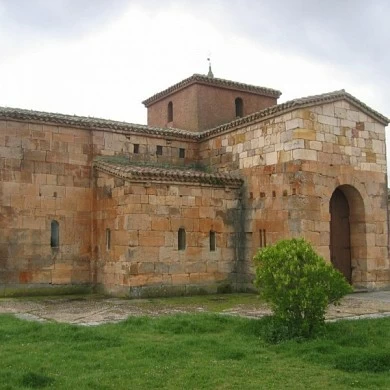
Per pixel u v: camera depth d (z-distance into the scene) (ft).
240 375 28.78
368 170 73.97
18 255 69.15
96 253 73.82
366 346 34.68
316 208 67.41
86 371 29.45
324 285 38.42
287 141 68.69
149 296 66.23
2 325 42.39
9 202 69.21
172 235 69.00
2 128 69.62
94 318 48.60
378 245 74.13
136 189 66.85
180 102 99.25
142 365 30.55
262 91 100.89
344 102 72.23
